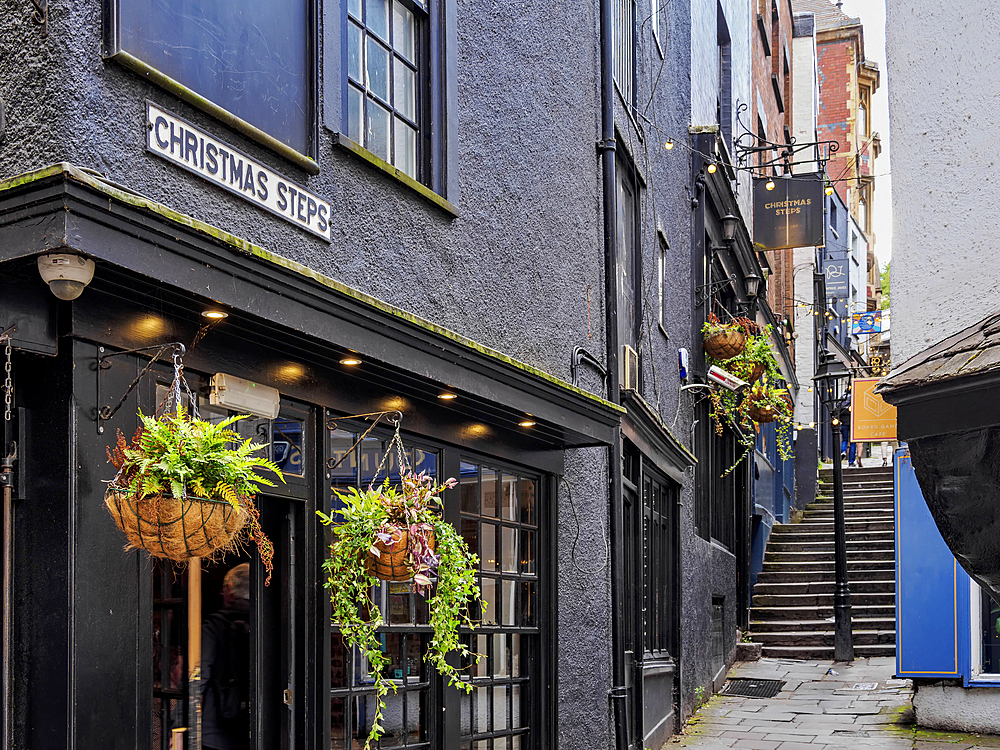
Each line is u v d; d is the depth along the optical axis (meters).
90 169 3.52
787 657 15.77
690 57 13.14
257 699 4.70
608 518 8.45
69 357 3.61
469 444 6.22
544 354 7.24
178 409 3.55
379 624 5.31
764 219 15.71
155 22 3.91
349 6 5.31
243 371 4.42
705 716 11.62
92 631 3.58
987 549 3.96
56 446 3.59
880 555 18.02
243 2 4.41
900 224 5.23
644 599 9.97
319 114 4.84
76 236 3.25
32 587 3.56
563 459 7.52
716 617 13.97
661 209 11.35
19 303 3.49
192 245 3.67
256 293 3.99
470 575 5.41
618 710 8.23
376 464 5.44
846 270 31.17
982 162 4.82
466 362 5.42
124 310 3.79
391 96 5.66
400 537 4.65
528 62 7.26
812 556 18.45
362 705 5.22
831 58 37.84
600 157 8.73
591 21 8.68
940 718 10.04
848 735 10.14
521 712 6.89
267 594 4.81
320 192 4.84
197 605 5.01
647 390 10.25
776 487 21.09
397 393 5.48
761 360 13.55
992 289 4.70
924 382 4.05
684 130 13.04
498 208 6.64
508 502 6.84
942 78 5.03
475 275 6.28
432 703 5.82
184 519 3.31
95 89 3.62
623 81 10.02
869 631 15.78
